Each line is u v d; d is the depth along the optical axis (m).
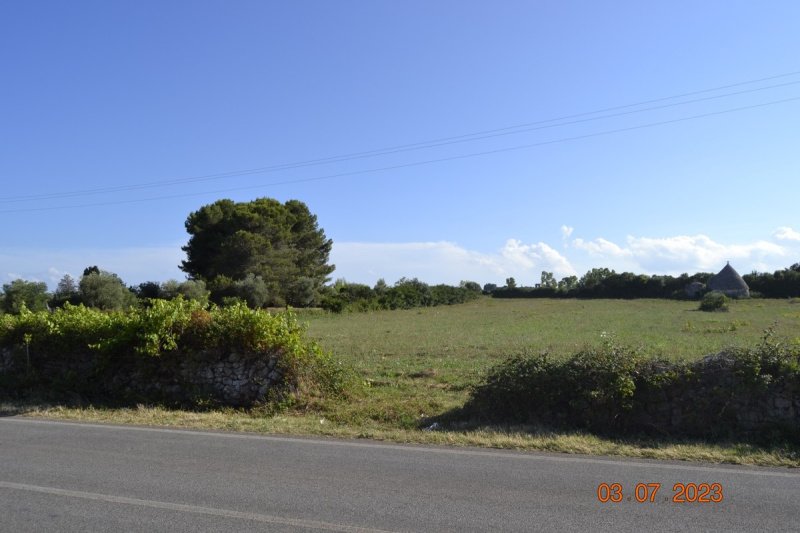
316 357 11.48
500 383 9.39
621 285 84.75
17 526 4.81
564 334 27.33
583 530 4.73
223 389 11.00
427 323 38.81
